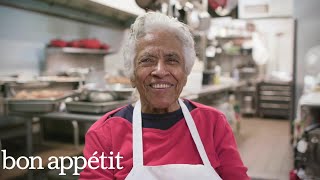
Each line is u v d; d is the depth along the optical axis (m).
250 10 6.79
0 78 3.11
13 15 3.39
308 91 3.48
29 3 3.21
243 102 7.11
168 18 1.18
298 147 2.80
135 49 1.16
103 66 4.92
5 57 3.34
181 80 1.18
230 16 4.48
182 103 1.29
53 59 3.98
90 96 2.31
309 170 2.76
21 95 2.46
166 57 1.14
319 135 2.70
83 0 3.27
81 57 4.46
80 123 2.44
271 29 7.57
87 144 1.21
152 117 1.23
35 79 3.13
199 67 3.73
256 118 6.97
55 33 3.97
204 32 4.21
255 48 6.96
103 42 4.86
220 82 5.18
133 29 1.18
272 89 6.80
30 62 3.65
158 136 1.19
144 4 2.76
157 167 1.12
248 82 7.13
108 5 2.83
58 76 3.76
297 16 3.98
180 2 3.37
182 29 1.17
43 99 2.27
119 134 1.20
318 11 3.89
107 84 2.96
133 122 1.20
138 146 1.16
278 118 6.95
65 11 3.62
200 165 1.15
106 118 1.27
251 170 3.57
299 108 3.33
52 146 2.46
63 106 2.49
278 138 5.06
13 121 2.95
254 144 4.70
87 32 4.54
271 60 7.66
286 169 3.59
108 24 4.57
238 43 7.27
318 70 3.90
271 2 6.72
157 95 1.16
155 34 1.14
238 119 5.20
